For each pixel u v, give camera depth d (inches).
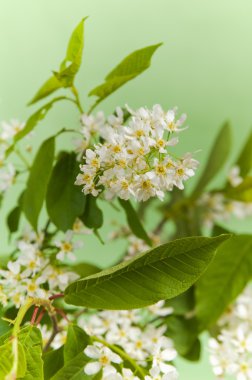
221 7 34.2
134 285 14.7
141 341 17.8
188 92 34.2
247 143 25.0
